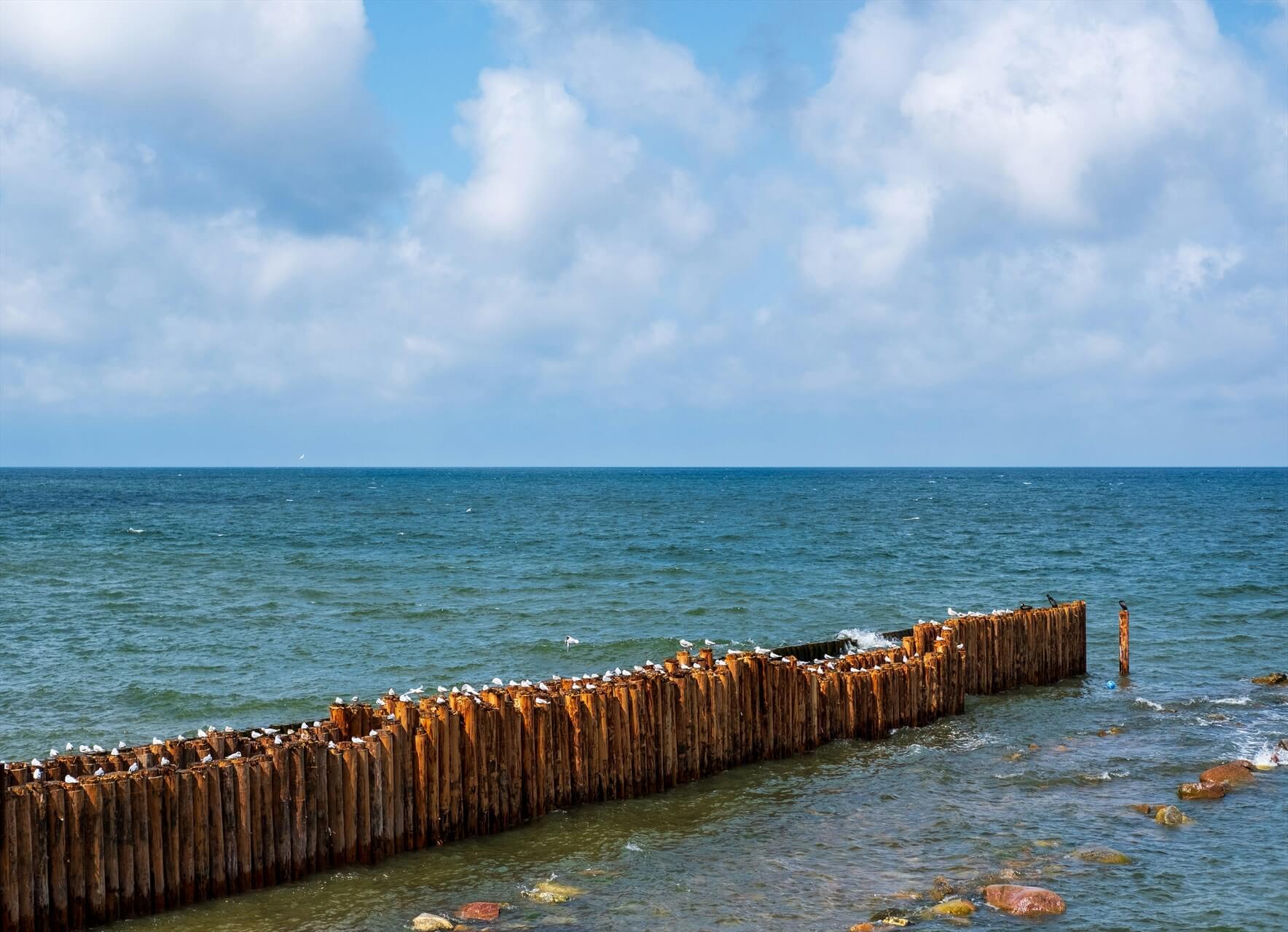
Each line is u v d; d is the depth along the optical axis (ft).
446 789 58.95
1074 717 91.30
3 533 282.56
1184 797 69.41
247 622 141.90
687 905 53.06
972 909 52.21
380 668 114.21
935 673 88.28
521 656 120.78
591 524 349.82
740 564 215.72
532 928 50.34
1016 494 631.15
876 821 65.26
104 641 127.95
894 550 245.45
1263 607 155.12
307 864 54.03
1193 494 604.90
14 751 83.10
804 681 78.54
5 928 45.29
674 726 69.92
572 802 65.05
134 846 48.75
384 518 372.79
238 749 59.47
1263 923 50.96
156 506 443.32
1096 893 54.34
